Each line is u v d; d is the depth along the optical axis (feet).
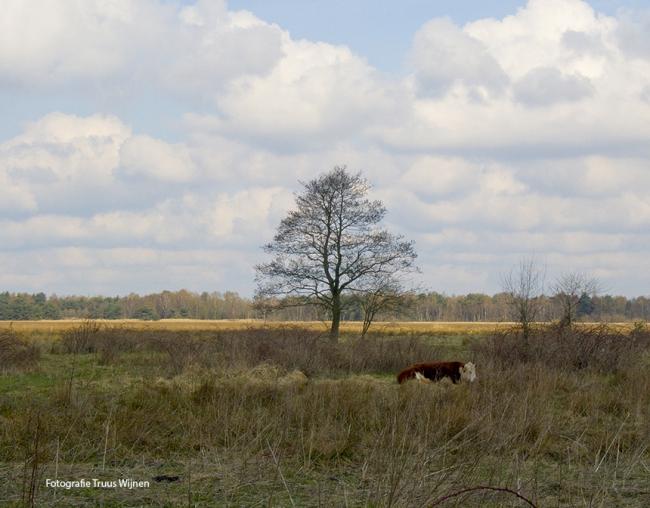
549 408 36.42
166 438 32.04
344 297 125.70
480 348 74.33
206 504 22.93
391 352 77.51
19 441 29.68
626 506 23.39
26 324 257.14
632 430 33.30
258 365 64.13
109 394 44.16
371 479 24.23
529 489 23.35
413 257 123.65
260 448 29.35
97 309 414.82
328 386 45.11
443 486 22.18
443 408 34.06
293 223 124.26
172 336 93.71
